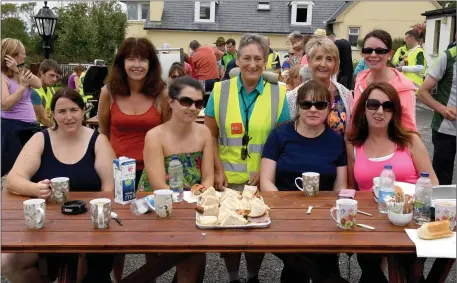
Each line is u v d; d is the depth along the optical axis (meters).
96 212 2.33
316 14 28.69
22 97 4.93
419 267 2.40
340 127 3.54
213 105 3.40
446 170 4.27
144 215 2.56
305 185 2.88
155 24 27.59
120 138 3.54
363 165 3.11
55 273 2.63
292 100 3.54
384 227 2.38
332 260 2.85
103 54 24.56
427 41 19.19
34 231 2.31
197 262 2.74
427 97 4.21
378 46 3.53
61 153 3.01
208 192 2.61
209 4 27.92
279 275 3.60
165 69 9.27
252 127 3.29
